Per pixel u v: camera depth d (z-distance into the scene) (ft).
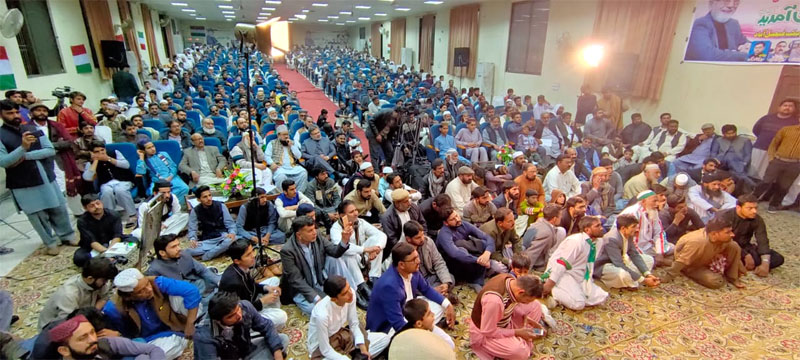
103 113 17.63
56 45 22.07
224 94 32.04
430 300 9.02
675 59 20.51
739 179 16.38
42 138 11.23
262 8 51.88
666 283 11.00
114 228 10.86
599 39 24.73
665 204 13.01
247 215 12.09
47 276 10.67
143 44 43.98
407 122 18.52
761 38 16.65
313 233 9.04
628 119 23.50
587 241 9.57
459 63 40.57
